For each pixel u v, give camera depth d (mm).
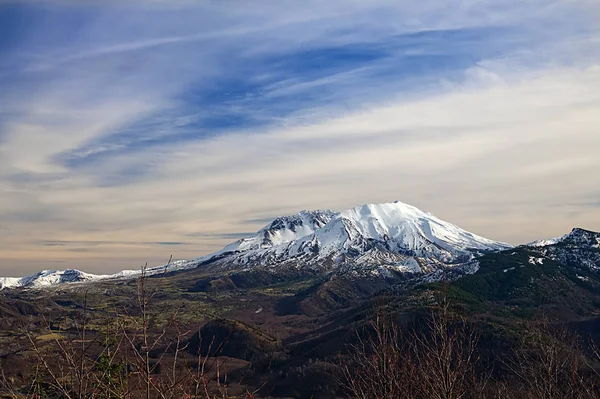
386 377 11578
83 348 7043
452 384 11492
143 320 7672
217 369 8023
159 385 7176
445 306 13047
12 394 6363
